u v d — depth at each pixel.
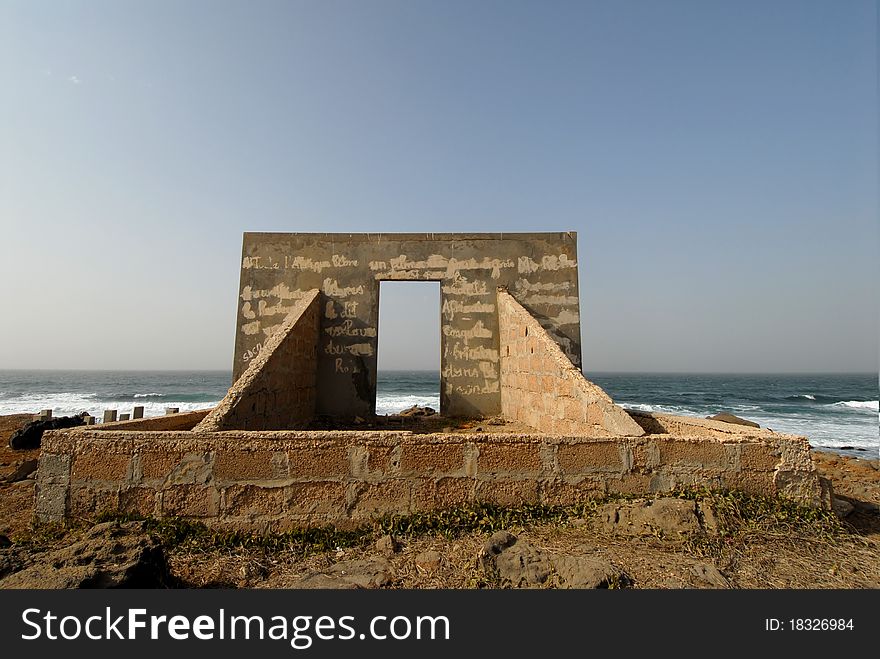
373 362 11.02
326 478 4.82
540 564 3.77
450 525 4.73
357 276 11.24
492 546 3.93
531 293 11.18
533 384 8.94
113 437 4.85
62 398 47.62
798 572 3.94
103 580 3.37
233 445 4.82
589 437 5.05
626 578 3.66
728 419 13.88
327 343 11.02
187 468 4.80
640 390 66.38
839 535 4.63
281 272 11.21
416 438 4.90
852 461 12.12
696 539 4.32
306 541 4.66
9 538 4.83
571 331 11.03
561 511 4.91
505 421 10.19
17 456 11.78
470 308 11.16
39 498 4.81
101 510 4.79
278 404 8.28
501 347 10.90
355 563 4.18
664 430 6.82
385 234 11.39
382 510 4.82
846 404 45.31
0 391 56.91
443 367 10.99
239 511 4.76
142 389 61.56
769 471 5.01
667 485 5.00
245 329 10.98
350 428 9.97
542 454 4.99
